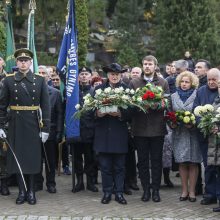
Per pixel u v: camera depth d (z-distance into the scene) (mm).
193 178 8875
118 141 8531
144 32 36406
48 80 11023
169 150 9859
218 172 8211
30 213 7918
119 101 8203
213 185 8586
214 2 34062
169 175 11109
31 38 11297
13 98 8570
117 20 34781
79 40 23938
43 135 8617
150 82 8859
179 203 8688
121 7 34656
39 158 8664
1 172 9062
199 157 8773
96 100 8328
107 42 36812
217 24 32375
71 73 9477
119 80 8727
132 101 8258
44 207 8320
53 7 30797
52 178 9547
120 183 8711
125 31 34219
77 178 9703
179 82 8938
